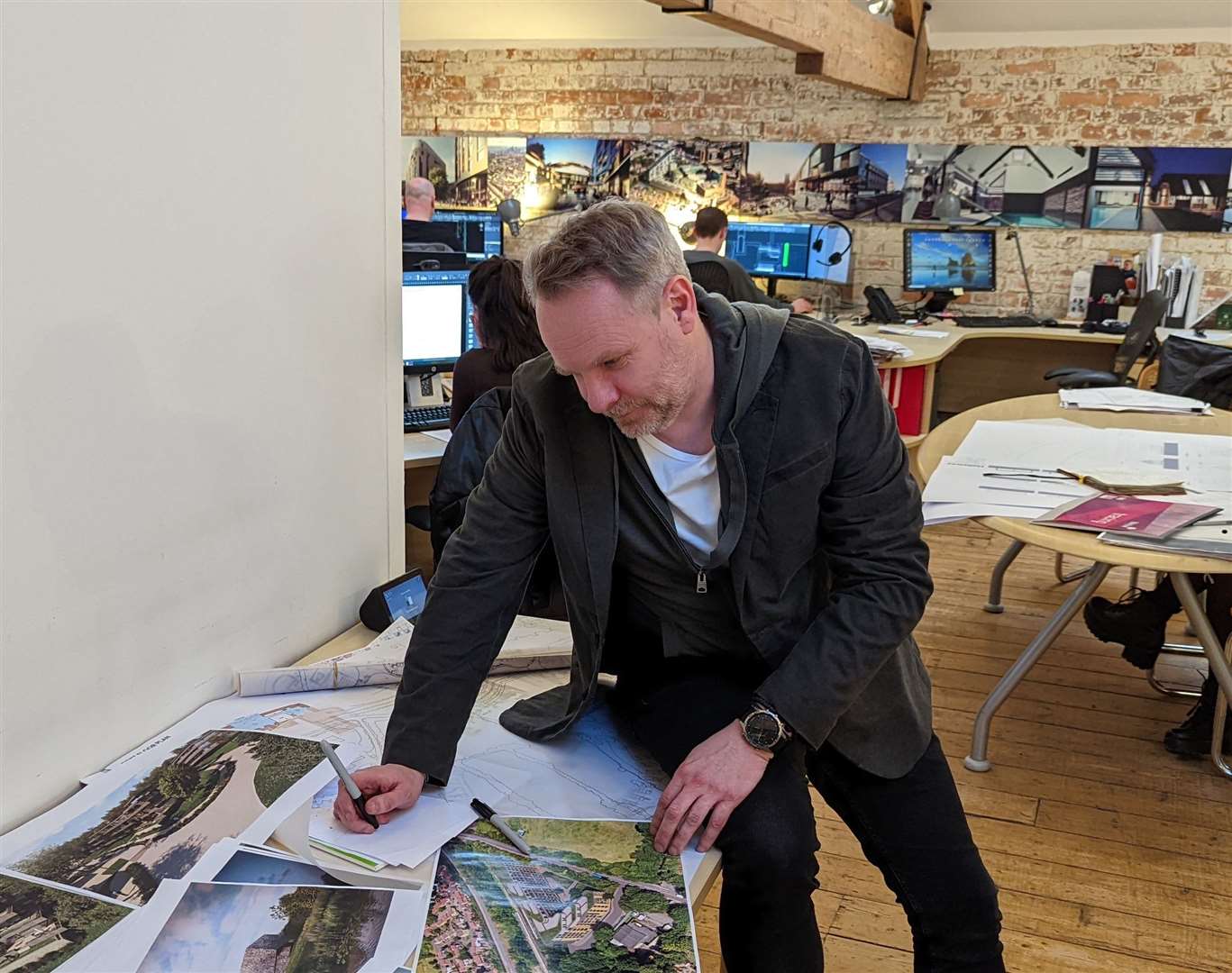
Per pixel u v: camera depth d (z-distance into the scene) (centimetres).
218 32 132
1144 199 625
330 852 117
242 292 143
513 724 148
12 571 116
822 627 128
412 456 311
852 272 641
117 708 133
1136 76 613
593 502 128
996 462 253
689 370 118
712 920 225
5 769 119
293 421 157
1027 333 582
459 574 133
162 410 132
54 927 103
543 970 101
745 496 123
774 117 686
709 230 529
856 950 219
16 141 109
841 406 125
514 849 120
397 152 173
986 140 647
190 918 105
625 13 680
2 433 112
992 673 345
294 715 147
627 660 147
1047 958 217
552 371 127
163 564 136
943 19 632
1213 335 577
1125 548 203
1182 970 214
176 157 129
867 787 147
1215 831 262
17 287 111
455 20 712
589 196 736
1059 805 272
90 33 115
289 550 161
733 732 124
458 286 365
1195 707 300
